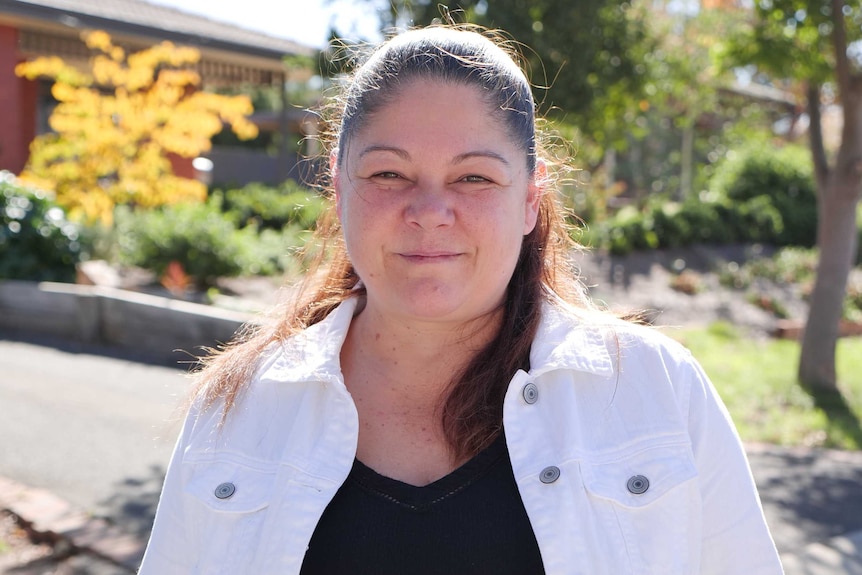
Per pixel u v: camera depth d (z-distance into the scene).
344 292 1.69
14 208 9.97
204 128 11.78
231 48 15.68
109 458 5.14
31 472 4.89
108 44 11.71
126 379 6.99
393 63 1.38
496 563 1.33
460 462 1.43
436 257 1.38
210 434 1.55
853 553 4.18
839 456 5.70
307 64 12.68
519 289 1.55
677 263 13.47
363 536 1.35
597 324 1.53
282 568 1.35
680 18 12.43
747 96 19.41
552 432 1.44
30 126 15.54
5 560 3.92
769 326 11.02
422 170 1.37
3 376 7.04
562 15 9.90
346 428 1.46
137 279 10.09
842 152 7.35
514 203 1.41
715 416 1.45
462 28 1.77
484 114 1.37
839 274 7.45
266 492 1.46
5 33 13.81
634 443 1.42
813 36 7.14
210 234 10.12
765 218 15.90
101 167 11.37
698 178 22.17
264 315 1.82
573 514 1.35
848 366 8.61
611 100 11.34
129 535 4.11
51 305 8.64
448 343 1.50
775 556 1.41
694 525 1.40
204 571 1.44
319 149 1.91
